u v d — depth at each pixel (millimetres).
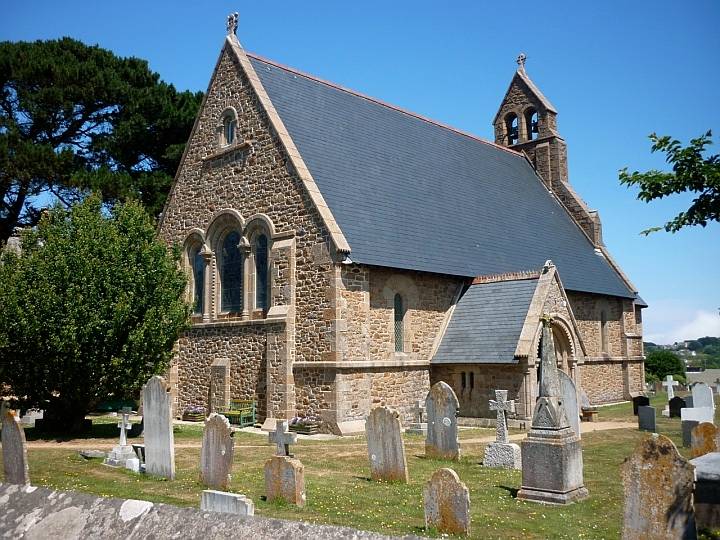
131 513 4504
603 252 40188
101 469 15609
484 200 34844
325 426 23234
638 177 9430
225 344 27172
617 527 10773
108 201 39250
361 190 27125
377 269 25047
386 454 14461
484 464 16281
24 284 21125
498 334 25547
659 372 56062
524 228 35688
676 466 8789
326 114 29688
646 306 41000
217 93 29172
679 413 28516
